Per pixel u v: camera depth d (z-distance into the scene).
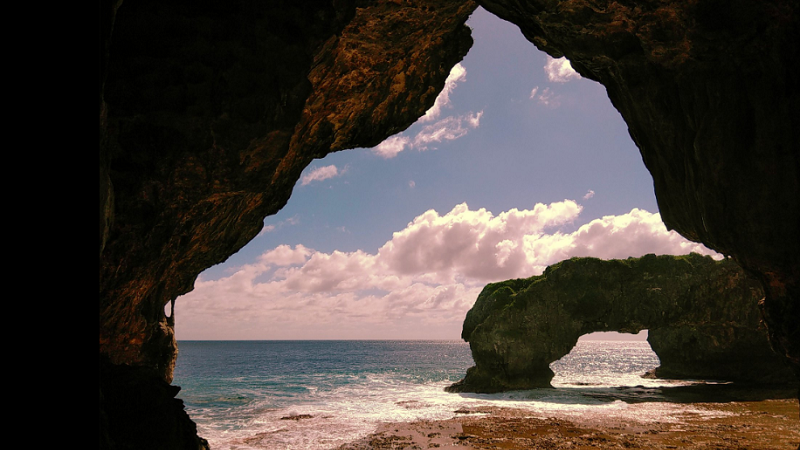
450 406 30.41
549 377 39.25
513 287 42.72
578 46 13.88
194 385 47.34
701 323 39.09
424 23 13.92
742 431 21.81
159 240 12.02
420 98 17.22
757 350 39.12
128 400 8.36
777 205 11.09
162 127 9.91
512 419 25.45
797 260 11.03
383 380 53.03
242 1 9.82
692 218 13.84
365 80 14.84
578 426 23.41
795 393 32.59
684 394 34.38
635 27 12.01
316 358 109.44
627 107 15.05
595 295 39.34
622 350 192.75
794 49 10.39
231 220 15.21
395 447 19.22
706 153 12.16
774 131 10.98
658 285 39.09
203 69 9.70
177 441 8.79
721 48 11.33
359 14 12.45
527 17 13.90
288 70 10.68
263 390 42.19
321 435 21.52
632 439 20.38
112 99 9.30
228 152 10.61
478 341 39.72
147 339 15.55
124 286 12.29
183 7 9.48
